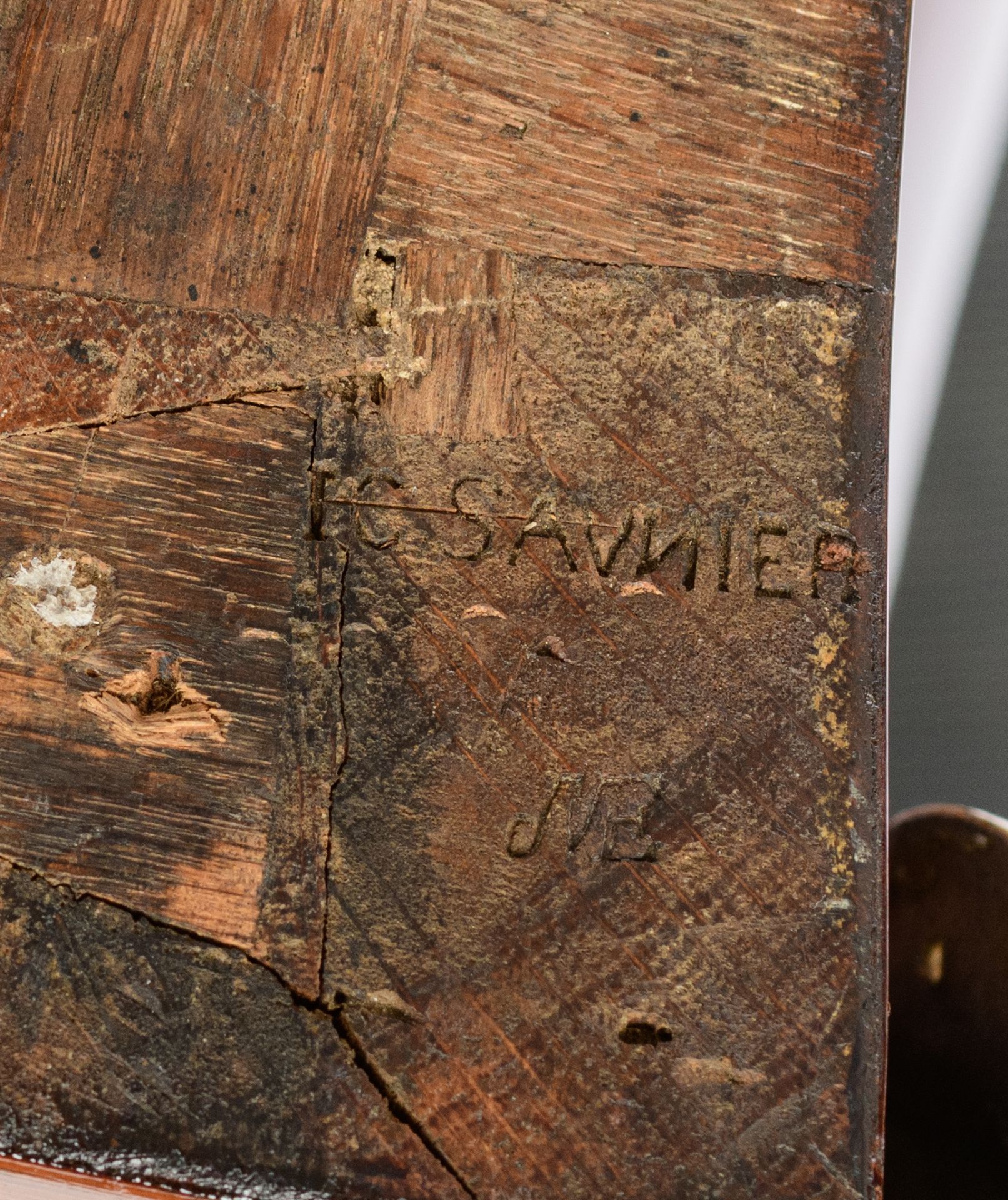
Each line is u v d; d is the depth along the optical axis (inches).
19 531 7.2
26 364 7.3
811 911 7.2
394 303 7.3
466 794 7.2
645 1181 7.1
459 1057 7.1
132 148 7.3
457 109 7.3
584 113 7.4
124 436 7.3
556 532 7.3
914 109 9.3
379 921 7.1
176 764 7.2
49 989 7.1
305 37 7.3
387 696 7.2
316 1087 7.1
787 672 7.3
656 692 7.3
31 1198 7.4
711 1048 7.1
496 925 7.2
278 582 7.2
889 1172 8.2
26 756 7.1
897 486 9.4
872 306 7.4
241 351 7.3
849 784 7.3
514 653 7.2
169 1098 7.0
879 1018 7.2
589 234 7.4
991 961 8.1
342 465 7.3
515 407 7.3
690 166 7.4
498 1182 7.1
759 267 7.4
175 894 7.1
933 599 9.3
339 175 7.3
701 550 7.3
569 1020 7.1
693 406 7.3
